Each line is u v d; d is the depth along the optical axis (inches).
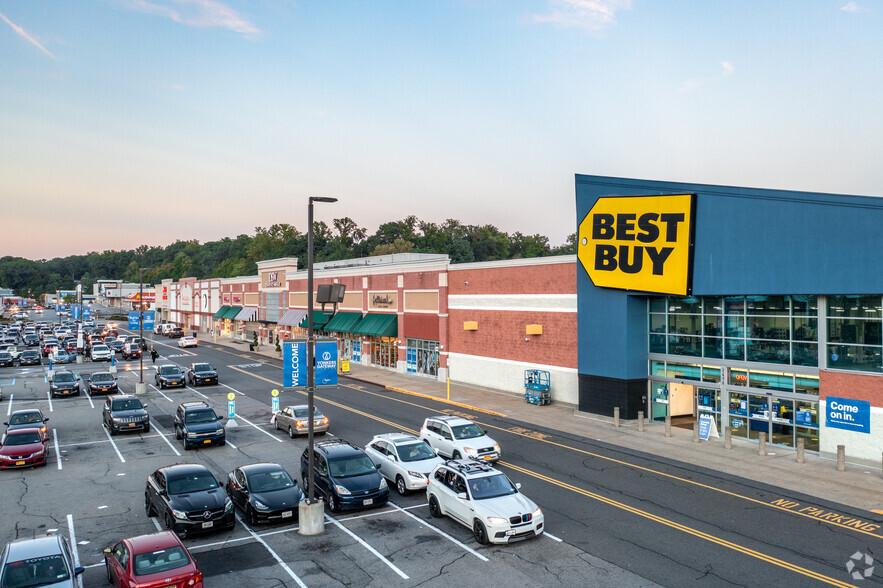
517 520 600.1
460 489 651.5
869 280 842.2
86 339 3147.1
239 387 1722.4
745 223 984.3
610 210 1171.9
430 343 1847.9
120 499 757.9
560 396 1375.5
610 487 785.6
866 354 866.1
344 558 575.8
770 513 687.1
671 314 1148.5
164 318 5231.3
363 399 1497.3
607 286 1180.5
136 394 1587.1
